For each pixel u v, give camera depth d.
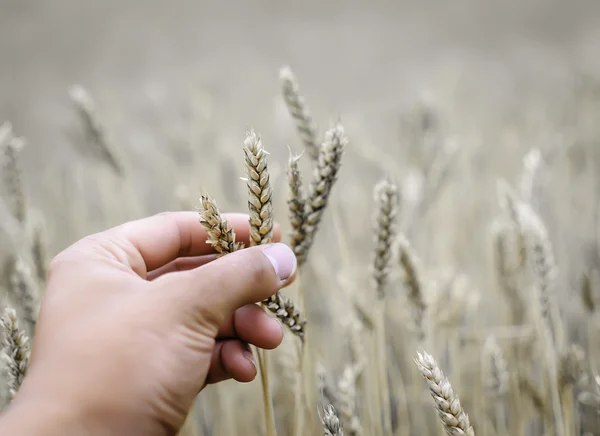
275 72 3.05
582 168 1.12
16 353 0.44
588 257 0.84
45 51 3.92
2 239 0.80
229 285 0.40
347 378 0.51
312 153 0.56
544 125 1.32
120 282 0.41
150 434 0.39
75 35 4.12
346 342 0.60
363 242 0.94
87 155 0.94
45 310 0.40
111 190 0.91
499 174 1.15
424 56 3.44
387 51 3.58
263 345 0.45
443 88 1.25
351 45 3.73
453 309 0.62
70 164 1.48
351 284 0.61
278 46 3.82
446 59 3.25
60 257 0.43
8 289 0.67
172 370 0.39
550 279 0.52
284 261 0.42
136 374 0.38
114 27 4.20
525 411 0.66
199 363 0.40
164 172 1.20
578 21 3.50
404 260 0.54
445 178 0.77
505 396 0.68
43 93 3.20
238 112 1.57
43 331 0.39
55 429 0.37
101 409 0.38
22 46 3.99
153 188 1.28
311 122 0.56
